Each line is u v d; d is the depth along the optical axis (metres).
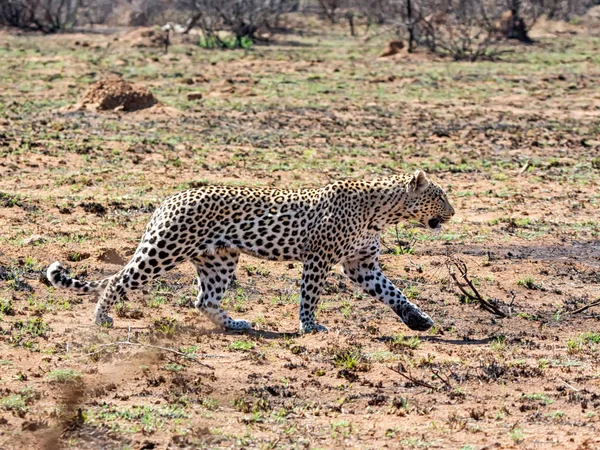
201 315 13.03
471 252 17.25
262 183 22.55
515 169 25.75
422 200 12.77
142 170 23.44
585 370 11.21
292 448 8.66
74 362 10.69
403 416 9.61
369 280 12.95
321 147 28.06
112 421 9.10
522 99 40.09
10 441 8.51
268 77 45.41
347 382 10.52
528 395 10.27
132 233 17.08
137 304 13.41
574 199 22.28
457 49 56.62
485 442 8.90
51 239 16.28
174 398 9.76
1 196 19.20
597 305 14.45
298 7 88.94
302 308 12.53
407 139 29.94
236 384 10.30
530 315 13.83
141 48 59.81
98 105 32.75
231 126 31.16
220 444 8.69
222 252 12.30
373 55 58.06
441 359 11.44
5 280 14.07
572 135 31.41
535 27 76.44
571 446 8.79
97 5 81.50
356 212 12.49
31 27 71.06
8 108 33.09
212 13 65.25
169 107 33.56
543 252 17.55
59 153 24.92
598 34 74.38
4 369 10.37
